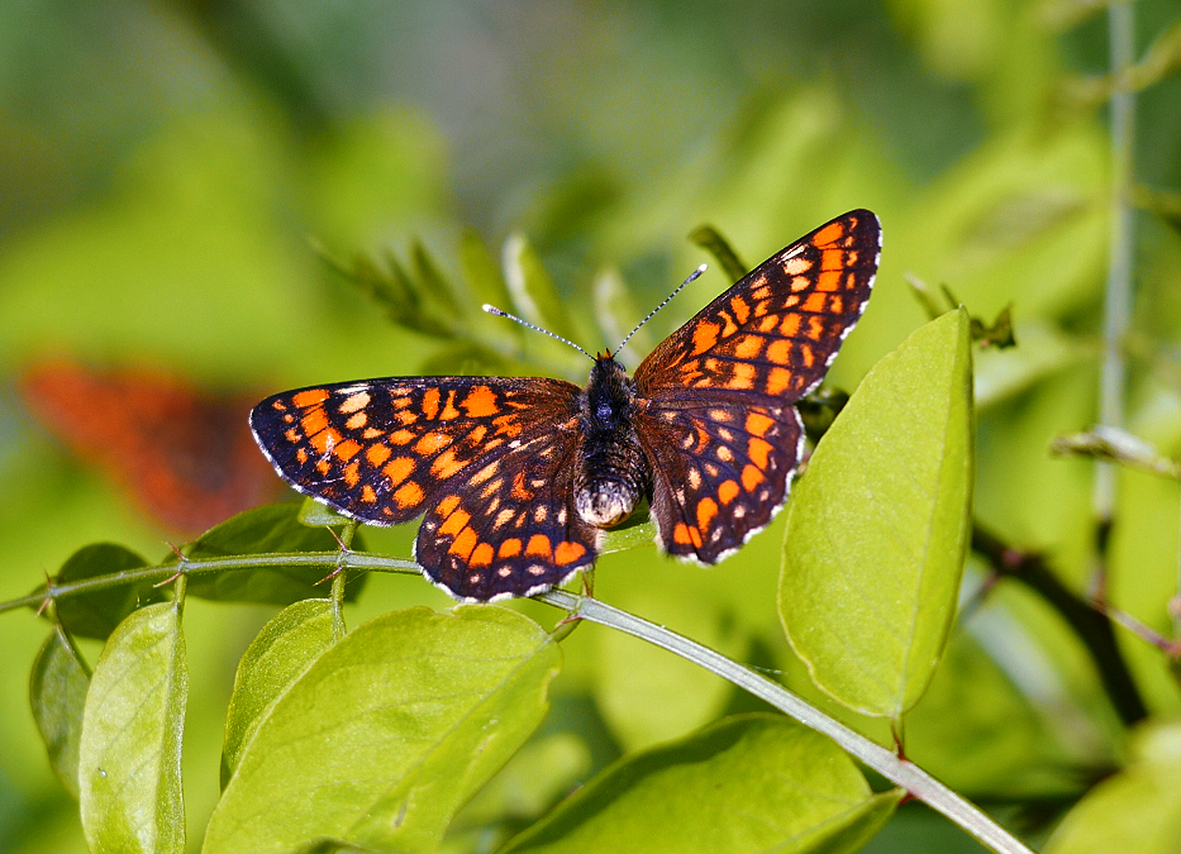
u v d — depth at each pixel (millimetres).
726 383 320
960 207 347
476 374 330
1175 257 345
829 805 292
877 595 296
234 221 390
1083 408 341
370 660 297
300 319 387
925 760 326
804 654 296
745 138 363
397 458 322
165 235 389
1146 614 332
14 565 384
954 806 292
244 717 301
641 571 335
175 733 301
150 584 304
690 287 355
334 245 392
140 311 385
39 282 385
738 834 291
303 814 293
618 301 333
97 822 299
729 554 316
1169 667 314
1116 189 326
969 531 292
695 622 332
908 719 328
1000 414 346
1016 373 325
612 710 330
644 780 291
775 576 335
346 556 305
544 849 290
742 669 297
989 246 330
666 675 330
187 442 384
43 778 368
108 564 306
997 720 328
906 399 297
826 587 296
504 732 295
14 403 389
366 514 321
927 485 296
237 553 306
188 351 384
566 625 299
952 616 292
